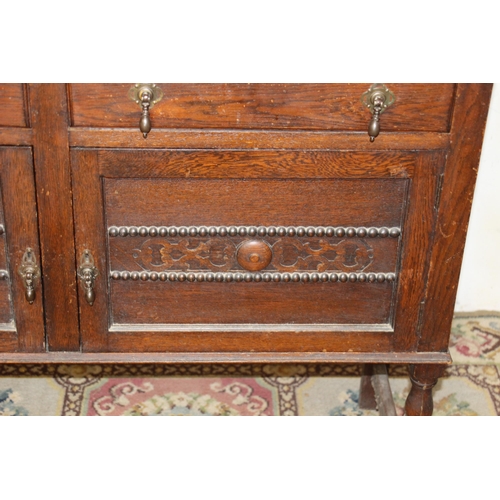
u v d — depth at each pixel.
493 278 2.07
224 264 1.32
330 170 1.25
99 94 1.19
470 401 1.81
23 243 1.28
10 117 1.19
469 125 1.21
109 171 1.24
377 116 1.19
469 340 2.01
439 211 1.27
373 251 1.32
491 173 1.94
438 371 1.43
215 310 1.36
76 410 1.75
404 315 1.36
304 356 1.38
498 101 1.85
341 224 1.29
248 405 1.78
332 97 1.20
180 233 1.29
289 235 1.30
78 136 1.21
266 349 1.38
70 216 1.26
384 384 1.67
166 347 1.37
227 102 1.20
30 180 1.24
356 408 1.78
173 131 1.21
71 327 1.35
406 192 1.27
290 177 1.25
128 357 1.37
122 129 1.21
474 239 2.02
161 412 1.75
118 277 1.32
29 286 1.29
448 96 1.20
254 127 1.22
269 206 1.28
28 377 1.84
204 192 1.26
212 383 1.85
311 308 1.36
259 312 1.36
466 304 2.12
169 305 1.35
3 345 1.36
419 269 1.32
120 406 1.76
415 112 1.21
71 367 1.88
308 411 1.77
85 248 1.29
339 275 1.33
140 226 1.29
